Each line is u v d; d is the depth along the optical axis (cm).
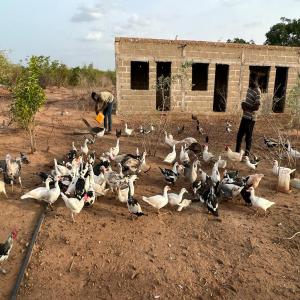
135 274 574
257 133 1720
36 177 975
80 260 610
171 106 2191
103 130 1497
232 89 2250
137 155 1110
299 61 2289
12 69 2511
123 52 2064
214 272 587
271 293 539
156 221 756
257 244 670
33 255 617
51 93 3366
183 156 1116
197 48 2136
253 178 913
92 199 793
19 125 1493
